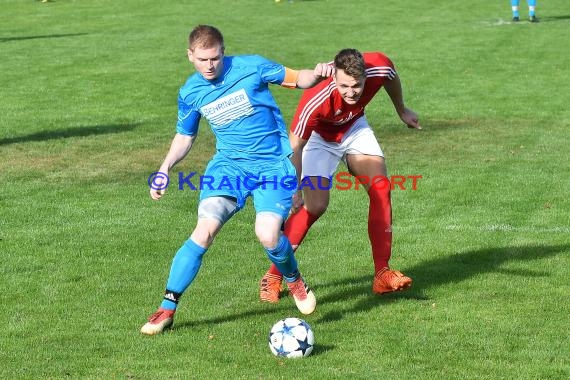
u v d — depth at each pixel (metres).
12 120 48.47
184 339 19.75
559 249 26.84
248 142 19.75
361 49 74.38
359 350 19.12
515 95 56.12
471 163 39.12
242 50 73.19
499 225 29.64
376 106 53.03
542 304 22.03
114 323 20.77
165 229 29.23
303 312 20.86
